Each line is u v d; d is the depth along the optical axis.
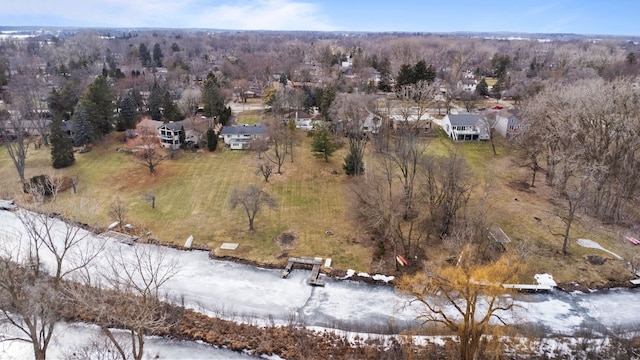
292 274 35.66
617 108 43.06
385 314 31.16
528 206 46.62
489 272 24.75
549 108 50.12
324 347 27.97
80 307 28.50
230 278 34.91
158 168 56.69
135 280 33.56
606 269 35.91
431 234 40.75
